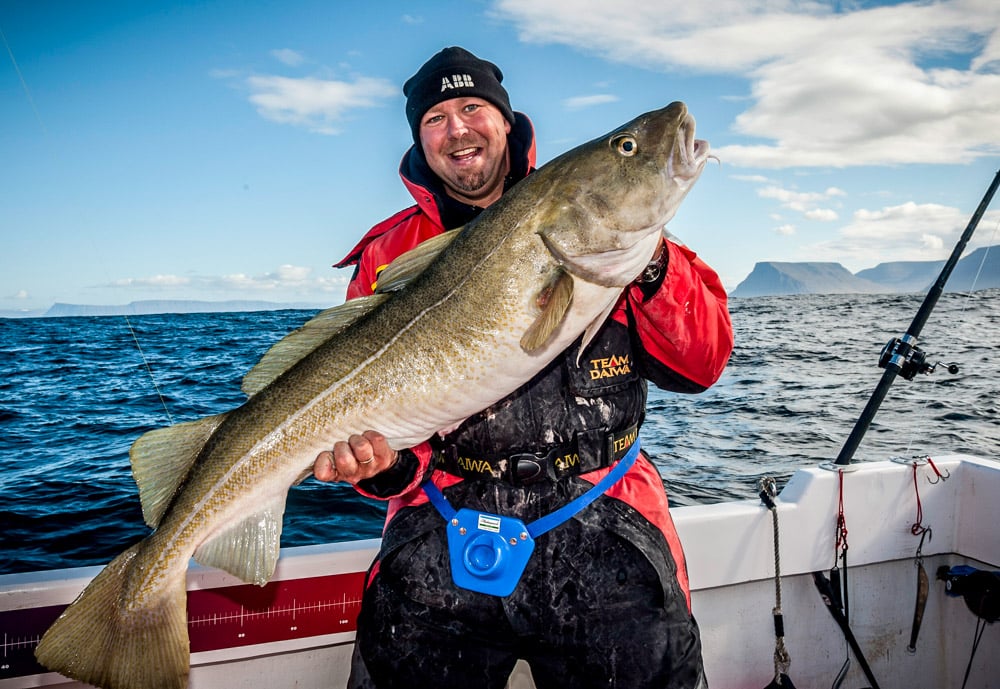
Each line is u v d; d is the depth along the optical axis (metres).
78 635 1.92
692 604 2.81
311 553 2.54
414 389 2.03
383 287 2.20
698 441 9.16
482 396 1.99
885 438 9.53
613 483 2.04
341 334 2.13
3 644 2.25
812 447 8.90
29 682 2.28
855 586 3.00
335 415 2.06
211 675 2.53
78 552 5.55
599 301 1.98
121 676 1.94
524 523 1.98
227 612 2.44
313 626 2.51
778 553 2.78
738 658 2.88
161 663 1.98
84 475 7.47
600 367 2.05
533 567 1.95
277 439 2.06
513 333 1.98
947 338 24.64
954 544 3.07
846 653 3.02
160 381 14.79
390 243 2.47
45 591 2.28
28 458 8.28
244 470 2.06
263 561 2.06
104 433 9.74
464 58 2.39
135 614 1.98
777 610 2.75
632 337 2.15
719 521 2.76
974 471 3.01
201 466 2.08
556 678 1.98
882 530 2.97
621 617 1.91
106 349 25.64
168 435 2.13
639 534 1.96
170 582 2.03
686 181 1.98
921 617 3.03
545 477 2.00
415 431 2.04
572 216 1.97
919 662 3.10
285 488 2.09
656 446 8.89
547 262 1.98
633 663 1.89
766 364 17.98
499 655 2.00
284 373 2.14
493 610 1.96
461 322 2.01
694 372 2.14
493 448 2.01
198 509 2.05
